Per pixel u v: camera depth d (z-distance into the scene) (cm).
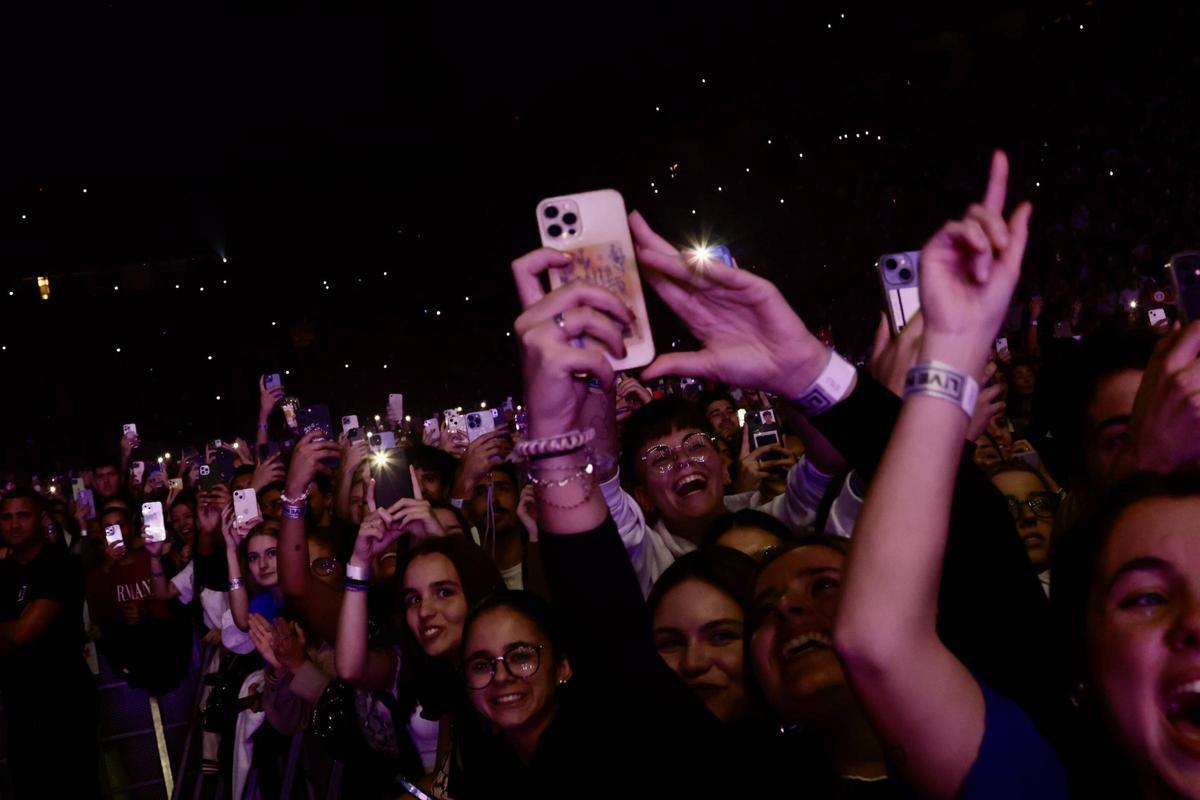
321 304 2211
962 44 1491
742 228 1736
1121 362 199
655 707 141
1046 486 276
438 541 300
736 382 134
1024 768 109
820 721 153
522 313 128
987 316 109
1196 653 101
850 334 1522
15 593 564
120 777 636
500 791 231
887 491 107
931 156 1474
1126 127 1215
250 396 2212
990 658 127
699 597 207
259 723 473
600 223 138
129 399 2177
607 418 145
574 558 138
